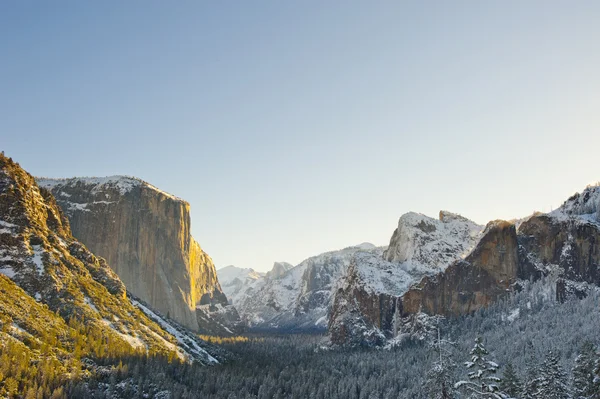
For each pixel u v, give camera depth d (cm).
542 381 12094
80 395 14538
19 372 14012
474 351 8006
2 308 16612
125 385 15875
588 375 11569
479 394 7856
